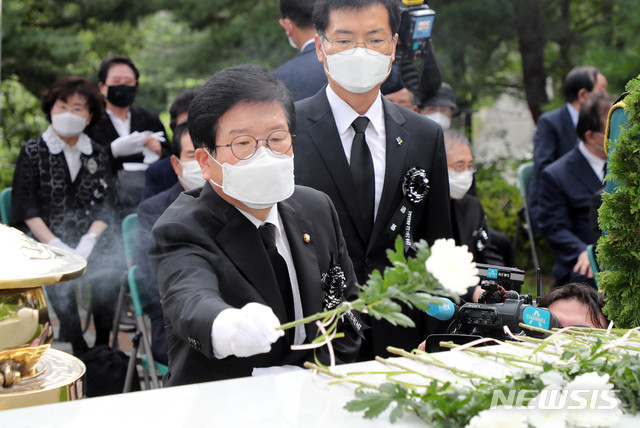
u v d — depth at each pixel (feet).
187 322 5.68
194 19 28.22
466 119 27.12
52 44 27.25
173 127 14.53
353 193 8.87
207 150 6.62
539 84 28.96
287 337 6.77
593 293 8.54
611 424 4.53
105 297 16.11
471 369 5.45
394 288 4.65
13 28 26.81
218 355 5.62
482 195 25.07
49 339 5.44
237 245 6.57
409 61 12.83
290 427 4.45
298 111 9.14
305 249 6.90
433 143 9.32
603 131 16.01
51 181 15.34
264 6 28.17
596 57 24.38
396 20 8.85
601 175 16.21
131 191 16.79
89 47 30.35
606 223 6.66
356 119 9.00
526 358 5.58
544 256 24.59
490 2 25.95
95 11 28.40
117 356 13.06
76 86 15.15
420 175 9.00
